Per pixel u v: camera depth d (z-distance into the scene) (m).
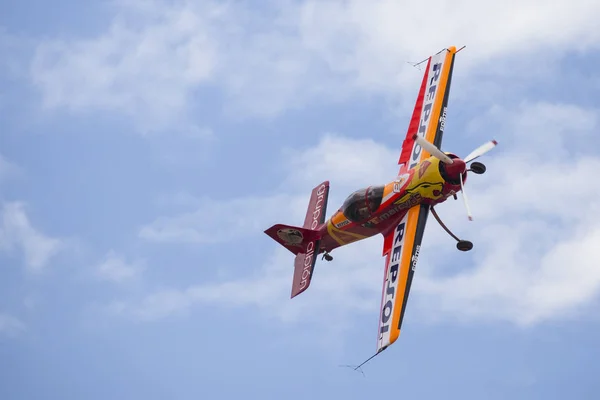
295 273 117.94
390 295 100.50
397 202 106.25
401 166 111.81
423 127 112.06
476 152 104.12
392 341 95.94
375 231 110.62
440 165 103.69
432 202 104.75
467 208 100.00
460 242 106.06
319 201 123.75
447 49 116.88
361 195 109.44
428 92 114.94
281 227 118.12
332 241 116.69
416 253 101.75
